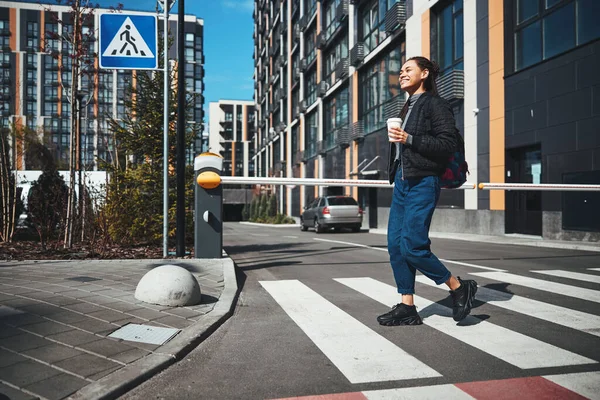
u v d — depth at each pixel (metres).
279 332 3.73
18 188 13.00
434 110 3.58
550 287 5.41
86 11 9.88
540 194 13.27
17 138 17.77
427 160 3.53
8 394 2.34
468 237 14.43
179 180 7.70
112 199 9.61
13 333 3.22
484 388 2.55
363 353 3.17
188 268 6.44
